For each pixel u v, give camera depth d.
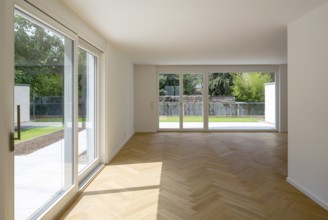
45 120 2.38
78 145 3.07
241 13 2.88
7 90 1.68
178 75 8.12
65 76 2.78
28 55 2.06
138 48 5.04
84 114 3.61
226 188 3.11
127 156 4.82
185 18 3.07
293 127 3.20
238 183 3.29
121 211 2.50
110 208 2.57
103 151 4.21
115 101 4.96
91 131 3.99
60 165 2.70
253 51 5.43
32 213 2.18
